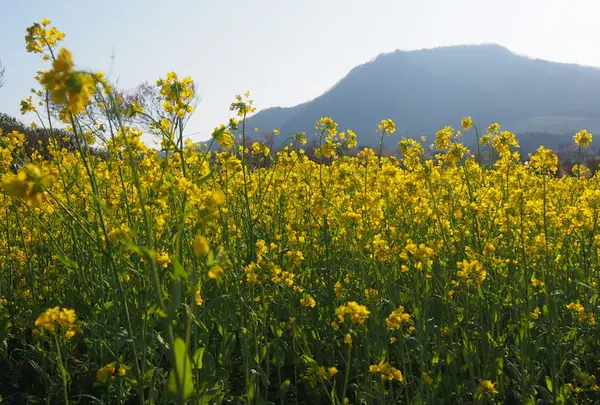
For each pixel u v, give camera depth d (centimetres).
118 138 443
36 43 349
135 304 395
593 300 445
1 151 462
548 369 439
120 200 442
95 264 469
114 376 333
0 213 556
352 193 624
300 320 450
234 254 431
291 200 651
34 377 429
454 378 402
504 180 609
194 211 340
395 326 339
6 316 439
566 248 518
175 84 397
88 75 202
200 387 307
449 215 566
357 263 493
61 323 293
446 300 416
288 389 400
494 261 452
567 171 938
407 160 634
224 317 417
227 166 513
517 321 424
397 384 431
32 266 515
